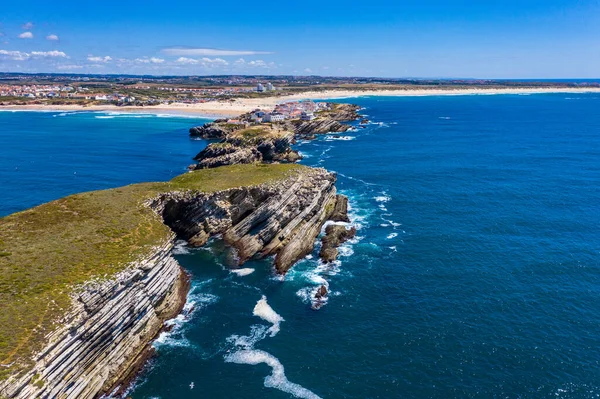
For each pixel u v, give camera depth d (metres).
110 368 45.69
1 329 38.47
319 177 91.12
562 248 75.44
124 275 48.44
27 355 36.28
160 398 44.91
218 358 50.53
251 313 59.06
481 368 48.06
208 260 73.00
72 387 40.19
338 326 56.16
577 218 88.88
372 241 80.88
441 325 55.66
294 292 64.19
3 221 60.59
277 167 95.75
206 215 78.00
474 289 63.66
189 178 87.50
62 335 39.28
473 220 89.62
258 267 71.38
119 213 65.56
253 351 51.62
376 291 64.06
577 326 54.56
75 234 57.38
